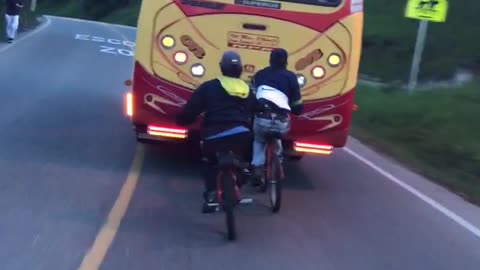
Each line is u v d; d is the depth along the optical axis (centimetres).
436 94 2027
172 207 968
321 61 1083
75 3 9038
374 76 2970
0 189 968
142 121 1088
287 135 1091
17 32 3525
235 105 849
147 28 1063
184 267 744
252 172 962
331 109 1093
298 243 862
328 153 1125
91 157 1207
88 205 938
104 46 3353
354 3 1087
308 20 1076
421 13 1894
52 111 1603
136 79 1073
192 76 1067
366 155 1509
